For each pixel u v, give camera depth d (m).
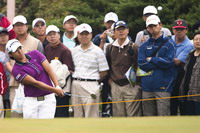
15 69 24.25
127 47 28.05
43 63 24.62
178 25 27.83
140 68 26.86
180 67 27.56
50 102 24.66
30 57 24.50
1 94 27.94
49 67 24.77
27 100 24.61
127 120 13.19
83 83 28.25
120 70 28.19
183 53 27.56
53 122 12.83
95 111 28.31
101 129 11.45
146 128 11.60
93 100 28.17
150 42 26.78
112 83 28.53
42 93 24.48
